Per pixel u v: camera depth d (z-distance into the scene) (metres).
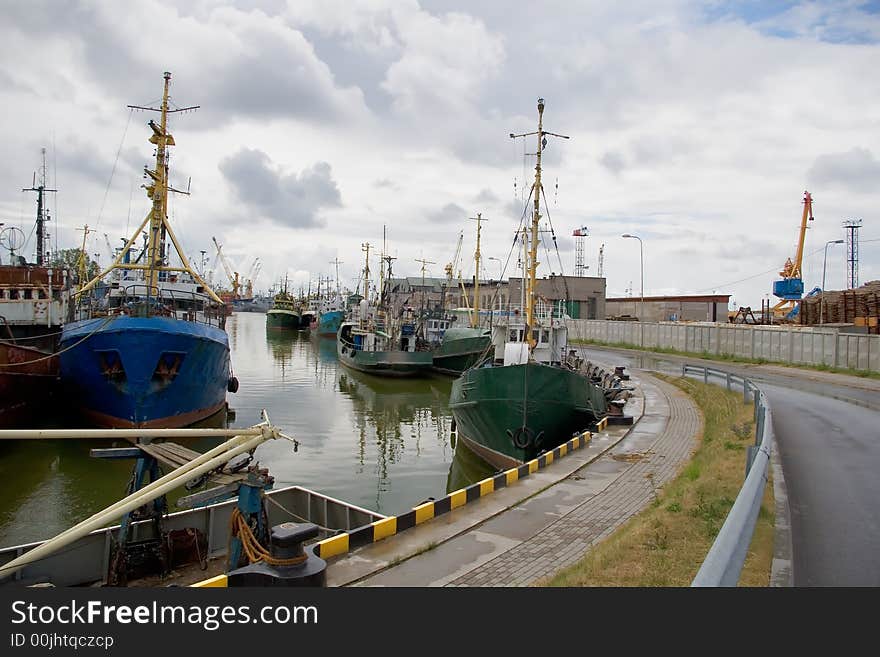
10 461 19.64
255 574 7.58
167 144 27.23
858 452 13.44
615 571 7.30
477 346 40.56
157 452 9.83
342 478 19.22
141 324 21.31
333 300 104.88
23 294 27.98
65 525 14.57
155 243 26.91
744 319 56.34
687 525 8.77
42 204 40.28
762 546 7.31
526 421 17.97
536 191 21.45
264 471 9.01
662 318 74.88
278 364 54.53
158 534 10.80
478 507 11.30
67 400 24.98
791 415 18.88
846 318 43.28
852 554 7.18
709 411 22.03
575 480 13.21
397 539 9.70
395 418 30.25
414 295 83.62
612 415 20.95
